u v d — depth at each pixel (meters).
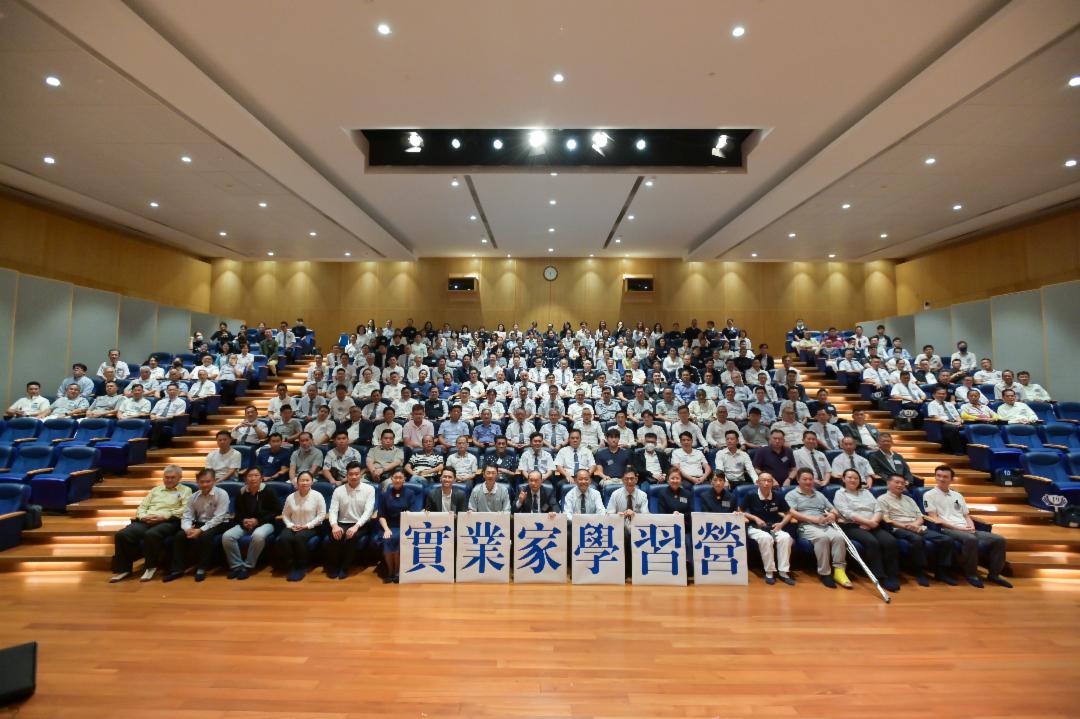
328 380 9.16
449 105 5.83
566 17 4.45
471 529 4.62
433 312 14.38
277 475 5.77
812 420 7.01
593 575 4.56
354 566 5.09
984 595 4.38
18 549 5.03
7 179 7.71
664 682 2.94
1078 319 8.20
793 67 5.12
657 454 5.92
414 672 3.03
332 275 14.34
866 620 3.85
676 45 4.80
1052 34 4.34
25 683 2.72
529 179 7.98
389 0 4.25
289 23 4.53
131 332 10.17
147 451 6.86
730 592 4.39
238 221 9.80
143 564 5.00
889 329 12.53
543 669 3.07
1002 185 7.85
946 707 2.74
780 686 2.92
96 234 10.04
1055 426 6.68
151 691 2.80
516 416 6.99
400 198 8.97
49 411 7.32
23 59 4.79
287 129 6.38
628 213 9.82
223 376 8.87
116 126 6.07
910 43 4.75
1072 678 3.04
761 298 14.30
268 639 3.44
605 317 14.33
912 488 5.32
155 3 4.27
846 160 6.82
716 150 7.25
